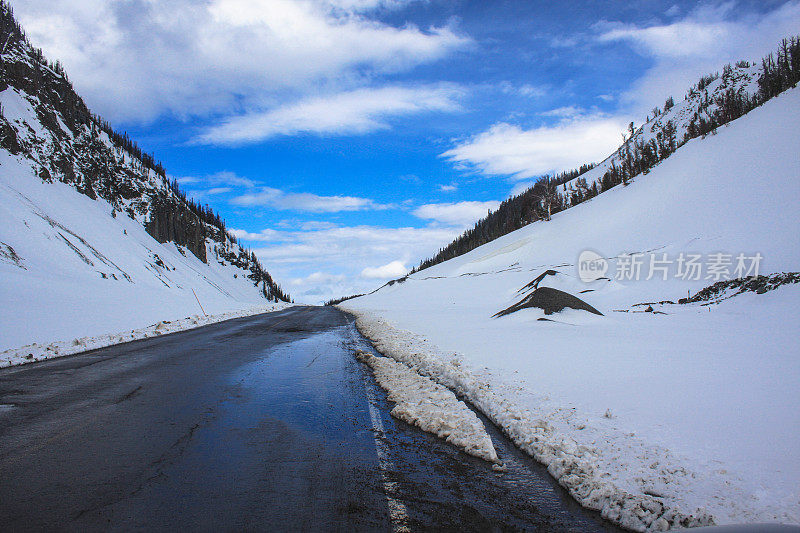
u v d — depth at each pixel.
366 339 15.18
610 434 4.48
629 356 8.66
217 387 7.38
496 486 3.62
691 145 73.12
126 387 7.28
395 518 3.00
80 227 38.69
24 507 3.05
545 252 61.53
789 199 28.28
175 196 123.25
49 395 6.66
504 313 18.81
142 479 3.60
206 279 82.88
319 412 5.87
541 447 4.28
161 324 18.22
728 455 3.81
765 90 92.19
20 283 17.67
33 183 42.16
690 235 33.72
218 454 4.23
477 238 143.62
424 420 5.28
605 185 113.25
